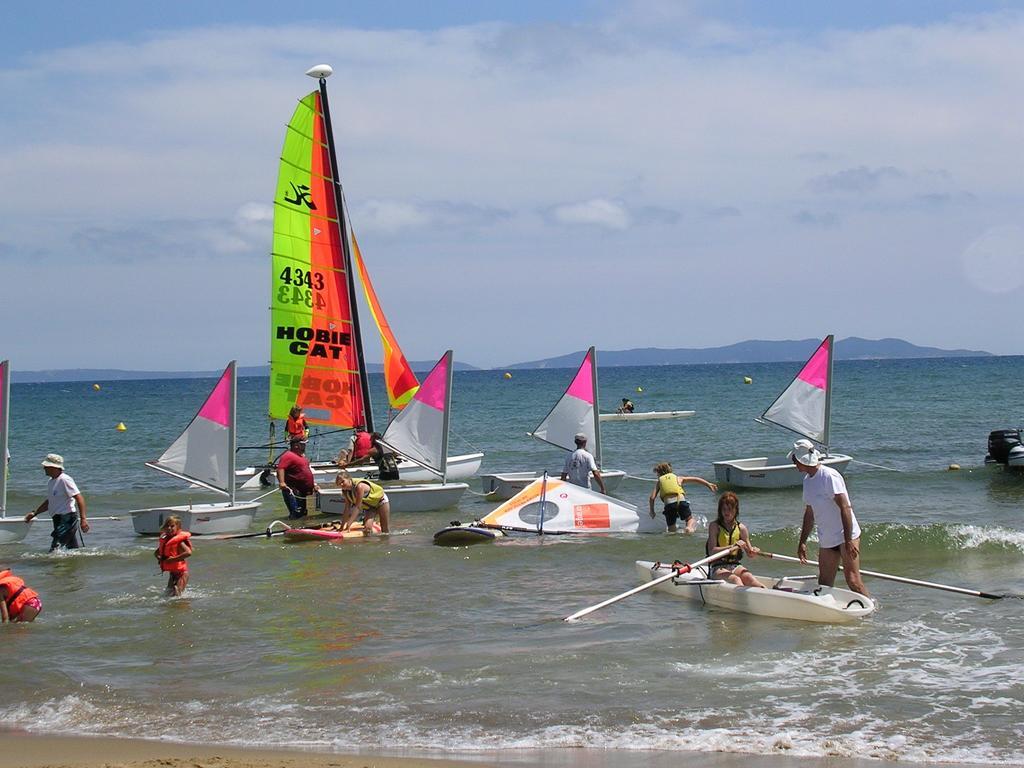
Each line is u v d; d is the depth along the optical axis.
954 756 8.05
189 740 8.81
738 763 7.97
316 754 8.34
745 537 14.18
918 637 11.55
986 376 114.88
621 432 50.56
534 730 8.80
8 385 19.58
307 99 28.42
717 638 11.73
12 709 9.77
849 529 12.72
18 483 31.61
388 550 17.89
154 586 15.22
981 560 16.09
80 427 64.56
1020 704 9.21
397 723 9.06
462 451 40.72
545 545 18.09
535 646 11.52
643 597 14.06
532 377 199.62
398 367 30.09
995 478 26.91
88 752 8.49
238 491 28.23
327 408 29.20
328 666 10.88
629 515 19.55
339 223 29.09
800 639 11.59
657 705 9.39
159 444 47.84
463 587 14.85
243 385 185.88
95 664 11.18
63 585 15.52
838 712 9.10
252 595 14.45
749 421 56.38
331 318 29.03
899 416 53.19
